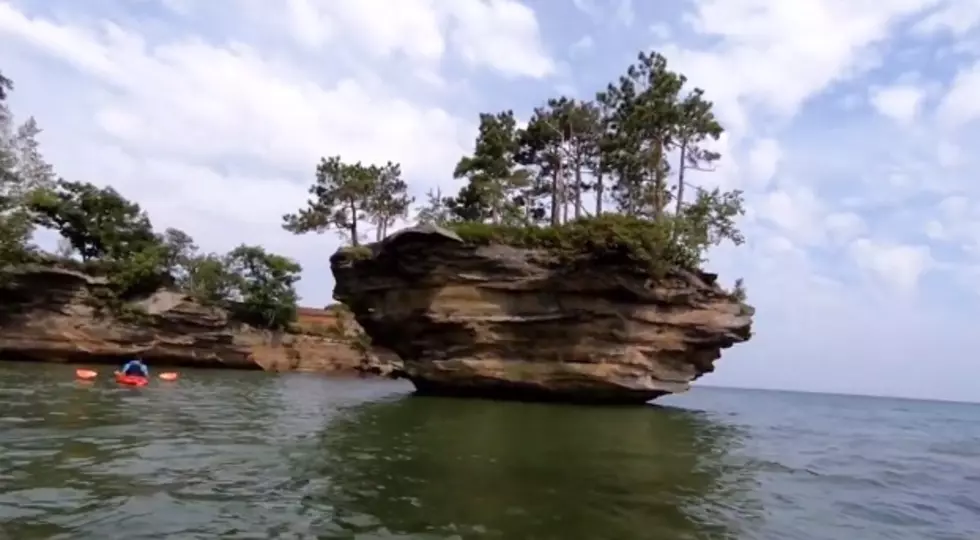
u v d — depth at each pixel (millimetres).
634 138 41375
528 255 34344
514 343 34469
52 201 59188
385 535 9023
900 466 19672
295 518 9695
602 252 33062
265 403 29547
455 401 33281
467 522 9836
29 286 52031
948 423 51812
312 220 57688
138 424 19344
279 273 68688
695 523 10617
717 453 19156
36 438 15641
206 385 39969
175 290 61562
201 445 16094
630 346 33938
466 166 50219
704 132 41094
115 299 56000
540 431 21578
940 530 11477
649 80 41625
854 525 11391
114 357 55312
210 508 9992
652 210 42906
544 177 51531
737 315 36406
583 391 33906
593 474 14328
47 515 9109
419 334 36656
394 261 36531
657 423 27016
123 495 10453
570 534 9484
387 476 13055
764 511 11891
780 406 63219
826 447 23562
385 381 60594
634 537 9523
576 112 46375
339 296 40844
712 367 37062
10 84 46625
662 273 33969
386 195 59156
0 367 43656
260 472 12977
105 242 62062
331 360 70062
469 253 34562
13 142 55812
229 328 63219
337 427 21125
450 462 14969
